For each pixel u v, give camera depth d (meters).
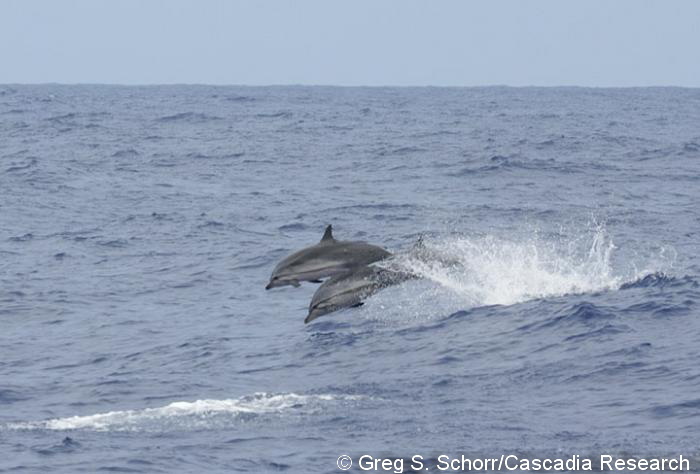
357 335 60.66
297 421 45.03
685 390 45.59
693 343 52.88
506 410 45.16
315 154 192.25
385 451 40.12
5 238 101.62
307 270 39.09
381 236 103.25
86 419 46.69
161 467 39.31
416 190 140.12
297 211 120.19
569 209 120.25
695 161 177.88
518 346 55.12
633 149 197.50
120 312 71.25
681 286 65.25
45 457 40.88
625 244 94.19
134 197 133.12
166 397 50.12
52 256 92.56
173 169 168.62
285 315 68.75
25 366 57.72
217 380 53.12
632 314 59.03
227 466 39.12
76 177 153.88
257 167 171.75
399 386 50.00
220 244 98.19
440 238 100.62
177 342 62.16
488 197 132.25
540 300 64.44
